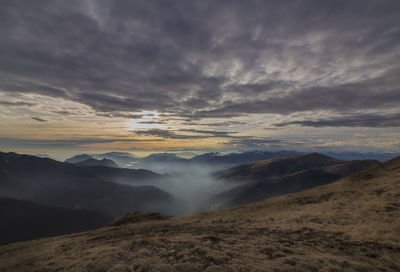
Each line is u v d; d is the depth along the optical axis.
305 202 37.06
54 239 31.03
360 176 48.34
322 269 11.19
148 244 16.11
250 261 12.26
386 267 11.54
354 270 11.15
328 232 19.11
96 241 22.86
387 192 29.59
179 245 15.16
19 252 22.30
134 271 11.23
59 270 12.67
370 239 16.03
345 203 29.92
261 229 22.67
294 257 12.95
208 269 10.98
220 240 17.23
